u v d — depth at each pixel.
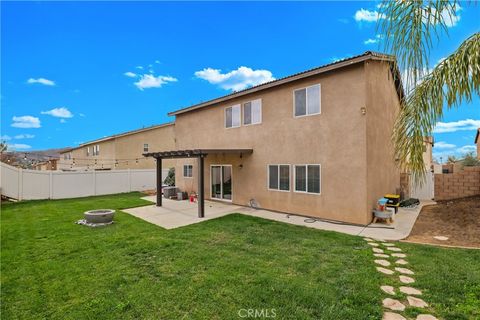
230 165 13.91
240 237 7.71
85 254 6.46
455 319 3.63
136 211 12.33
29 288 4.77
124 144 26.25
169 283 4.82
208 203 14.15
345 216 9.47
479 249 6.37
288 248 6.67
